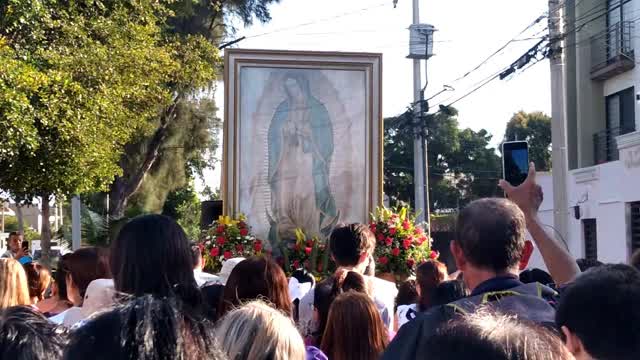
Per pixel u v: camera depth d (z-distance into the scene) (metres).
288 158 9.88
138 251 3.12
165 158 26.91
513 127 45.03
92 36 14.84
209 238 9.02
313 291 5.58
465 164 43.78
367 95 10.06
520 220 2.99
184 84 22.50
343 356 3.96
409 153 41.53
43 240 16.41
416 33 24.80
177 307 2.21
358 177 9.98
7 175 12.43
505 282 2.91
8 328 2.56
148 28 15.89
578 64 21.22
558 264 3.74
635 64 19.20
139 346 2.03
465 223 3.02
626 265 2.60
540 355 1.70
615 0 20.12
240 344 2.78
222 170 9.95
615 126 20.53
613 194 18.42
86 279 4.97
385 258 8.70
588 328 2.38
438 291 4.45
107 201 25.05
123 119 15.58
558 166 13.04
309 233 9.83
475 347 1.70
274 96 9.93
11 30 12.41
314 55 10.00
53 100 11.72
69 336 2.22
